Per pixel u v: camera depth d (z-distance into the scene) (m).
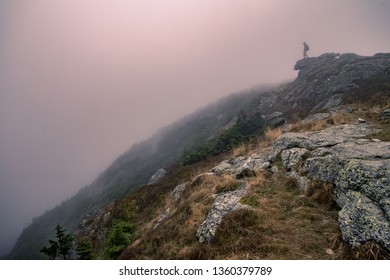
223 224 6.82
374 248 4.66
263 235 6.06
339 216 5.80
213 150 34.53
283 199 7.70
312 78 65.00
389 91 33.50
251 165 11.44
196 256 6.28
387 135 10.53
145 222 17.03
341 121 15.31
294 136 12.05
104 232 21.09
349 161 7.02
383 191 5.50
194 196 10.45
